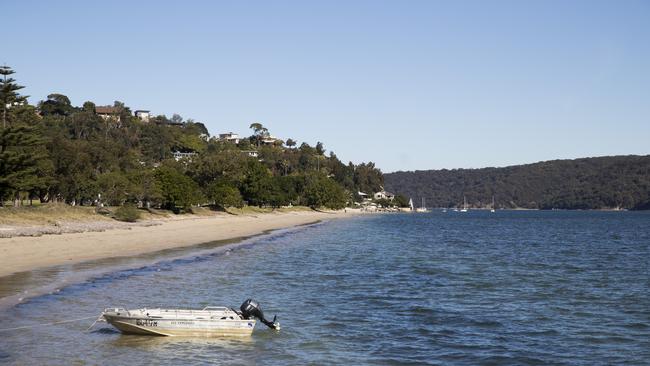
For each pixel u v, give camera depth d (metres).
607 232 121.56
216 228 95.06
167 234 72.75
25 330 21.45
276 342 21.95
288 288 34.78
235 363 19.05
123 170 123.19
